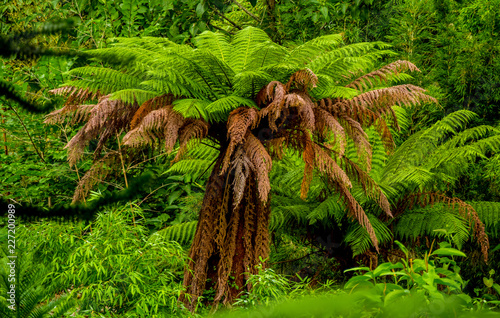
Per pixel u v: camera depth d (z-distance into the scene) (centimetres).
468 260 313
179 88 239
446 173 321
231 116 227
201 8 386
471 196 337
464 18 365
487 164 320
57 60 354
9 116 377
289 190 333
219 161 246
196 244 245
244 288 239
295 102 213
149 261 219
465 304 166
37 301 121
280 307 184
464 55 360
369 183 255
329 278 321
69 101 259
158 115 222
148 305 210
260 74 227
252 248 243
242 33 238
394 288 178
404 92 238
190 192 375
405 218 298
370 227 253
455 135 331
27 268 126
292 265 352
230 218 241
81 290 205
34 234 215
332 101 251
